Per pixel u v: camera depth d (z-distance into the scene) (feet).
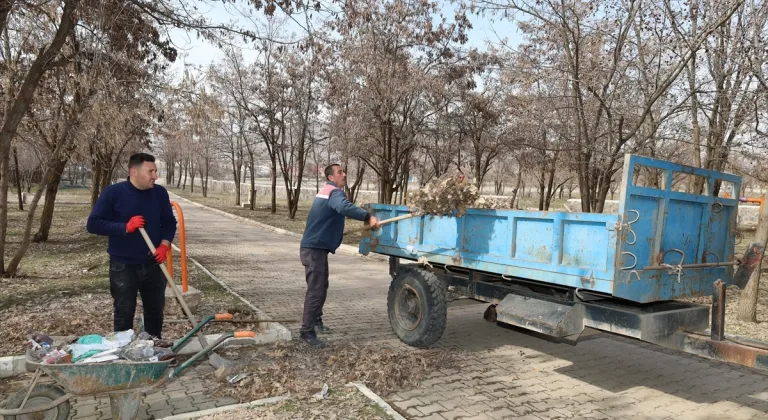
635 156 13.73
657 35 30.37
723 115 31.42
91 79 31.68
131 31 34.27
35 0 28.09
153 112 40.98
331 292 31.50
